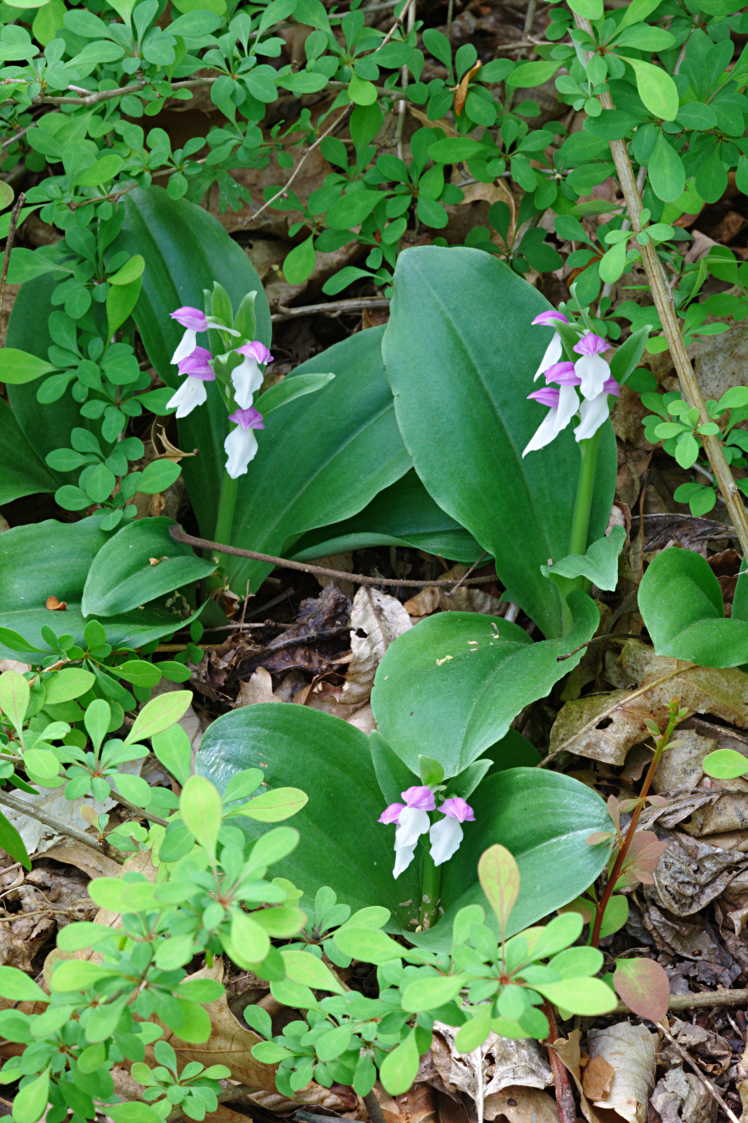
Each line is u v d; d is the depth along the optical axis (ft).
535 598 3.78
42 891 3.64
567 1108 3.43
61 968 3.02
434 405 3.77
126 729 3.80
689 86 3.63
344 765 3.58
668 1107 3.45
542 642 3.65
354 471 3.87
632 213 3.65
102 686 3.64
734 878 3.62
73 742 3.65
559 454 3.79
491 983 3.03
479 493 3.76
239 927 2.83
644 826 3.67
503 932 3.06
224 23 3.82
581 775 3.76
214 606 3.86
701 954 3.60
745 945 3.60
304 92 3.79
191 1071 3.21
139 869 3.57
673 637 3.56
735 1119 3.43
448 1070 3.46
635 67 3.52
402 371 3.77
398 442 3.87
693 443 3.61
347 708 3.88
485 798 3.55
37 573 3.73
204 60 3.76
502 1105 3.45
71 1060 3.12
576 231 3.86
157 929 3.05
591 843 3.41
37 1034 3.03
